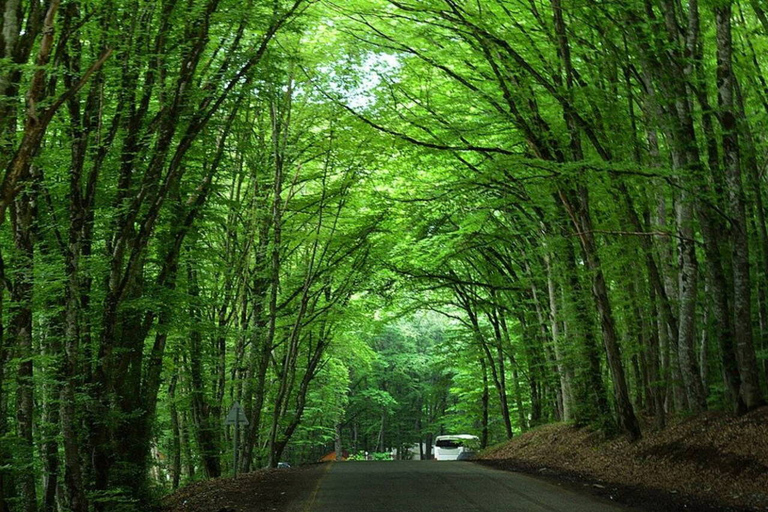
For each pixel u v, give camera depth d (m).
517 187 19.03
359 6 17.72
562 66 16.66
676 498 10.91
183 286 17.12
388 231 25.42
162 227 15.32
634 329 18.20
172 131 12.74
